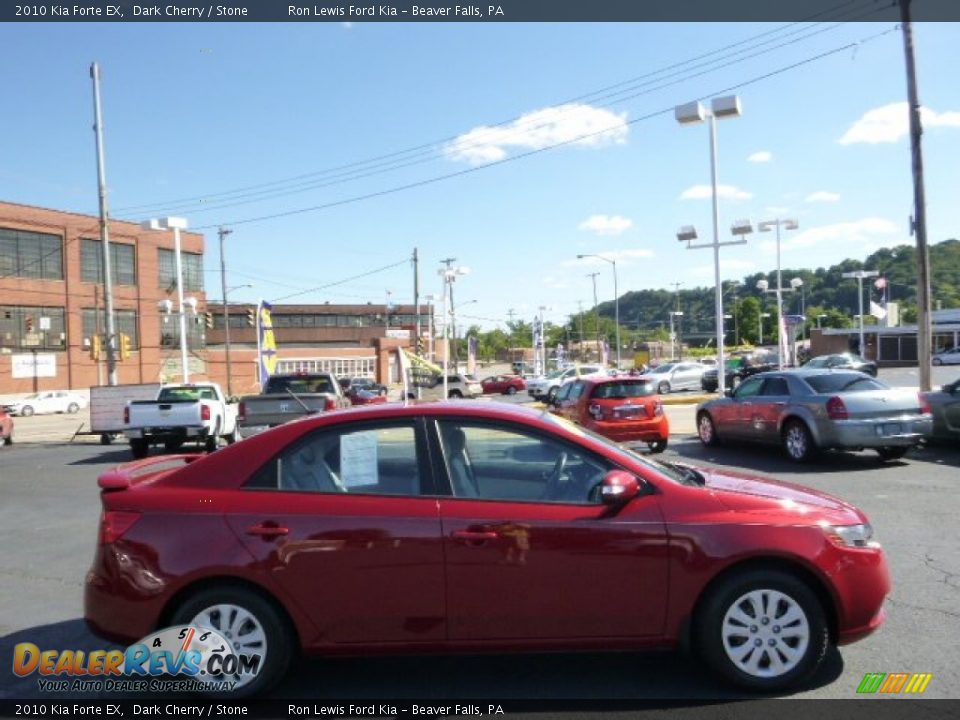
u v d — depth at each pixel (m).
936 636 4.92
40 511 10.65
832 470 11.63
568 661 4.70
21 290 53.50
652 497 4.23
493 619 4.12
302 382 17.38
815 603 4.14
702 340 153.12
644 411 13.98
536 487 4.37
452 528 4.13
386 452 4.38
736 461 12.91
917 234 16.72
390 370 74.44
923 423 11.85
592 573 4.12
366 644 4.15
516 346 134.38
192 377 64.75
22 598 6.39
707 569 4.10
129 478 4.49
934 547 7.02
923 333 16.67
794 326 38.72
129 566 4.17
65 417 47.38
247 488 4.31
